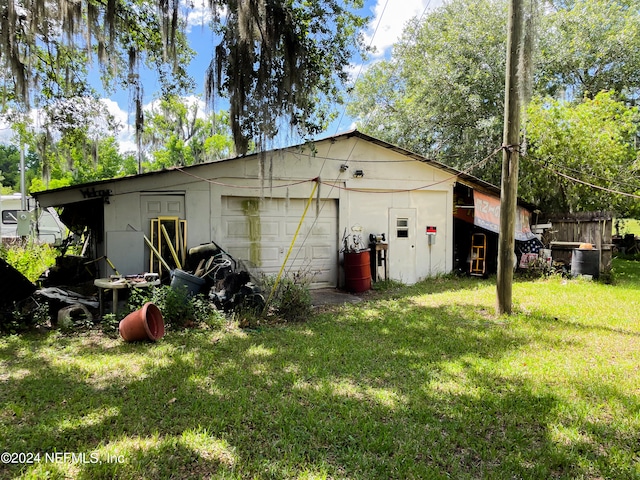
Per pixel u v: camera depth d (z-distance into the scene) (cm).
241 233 761
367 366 386
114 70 600
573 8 1470
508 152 561
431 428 271
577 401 309
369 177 867
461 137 1461
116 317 536
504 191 573
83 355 417
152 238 683
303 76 588
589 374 362
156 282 573
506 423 278
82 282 773
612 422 278
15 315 509
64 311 532
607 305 632
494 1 1367
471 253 1011
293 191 796
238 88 555
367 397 317
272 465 228
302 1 602
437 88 1409
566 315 574
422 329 518
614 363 391
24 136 845
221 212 739
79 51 700
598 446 251
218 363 394
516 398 313
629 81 1477
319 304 695
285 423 275
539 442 255
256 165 759
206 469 226
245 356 415
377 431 264
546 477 220
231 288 582
